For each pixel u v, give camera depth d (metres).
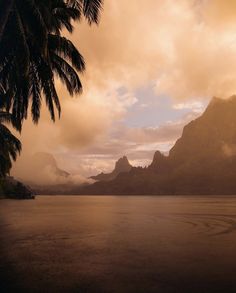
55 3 20.33
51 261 12.21
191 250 14.59
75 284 9.02
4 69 20.58
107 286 8.80
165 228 25.16
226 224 29.34
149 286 8.78
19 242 17.33
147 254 13.59
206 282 9.18
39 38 15.72
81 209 62.38
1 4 13.84
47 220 33.03
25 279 9.60
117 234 20.94
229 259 12.46
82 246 15.89
